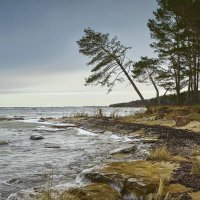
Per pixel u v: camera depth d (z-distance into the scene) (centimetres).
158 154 1259
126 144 1853
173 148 1557
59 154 1599
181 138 1877
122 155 1476
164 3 3831
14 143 2042
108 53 4062
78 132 2708
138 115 3475
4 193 925
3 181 1058
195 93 3844
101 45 4056
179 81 4016
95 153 1592
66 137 2364
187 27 3747
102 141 2070
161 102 4272
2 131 2903
